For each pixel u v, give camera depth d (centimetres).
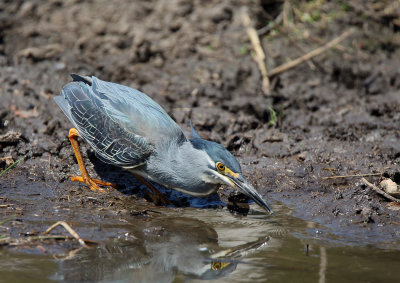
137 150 1067
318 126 1458
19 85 1503
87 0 1934
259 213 1061
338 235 963
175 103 1507
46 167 1203
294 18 1886
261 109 1485
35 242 886
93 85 1170
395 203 1087
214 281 789
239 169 1020
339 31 1858
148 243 911
